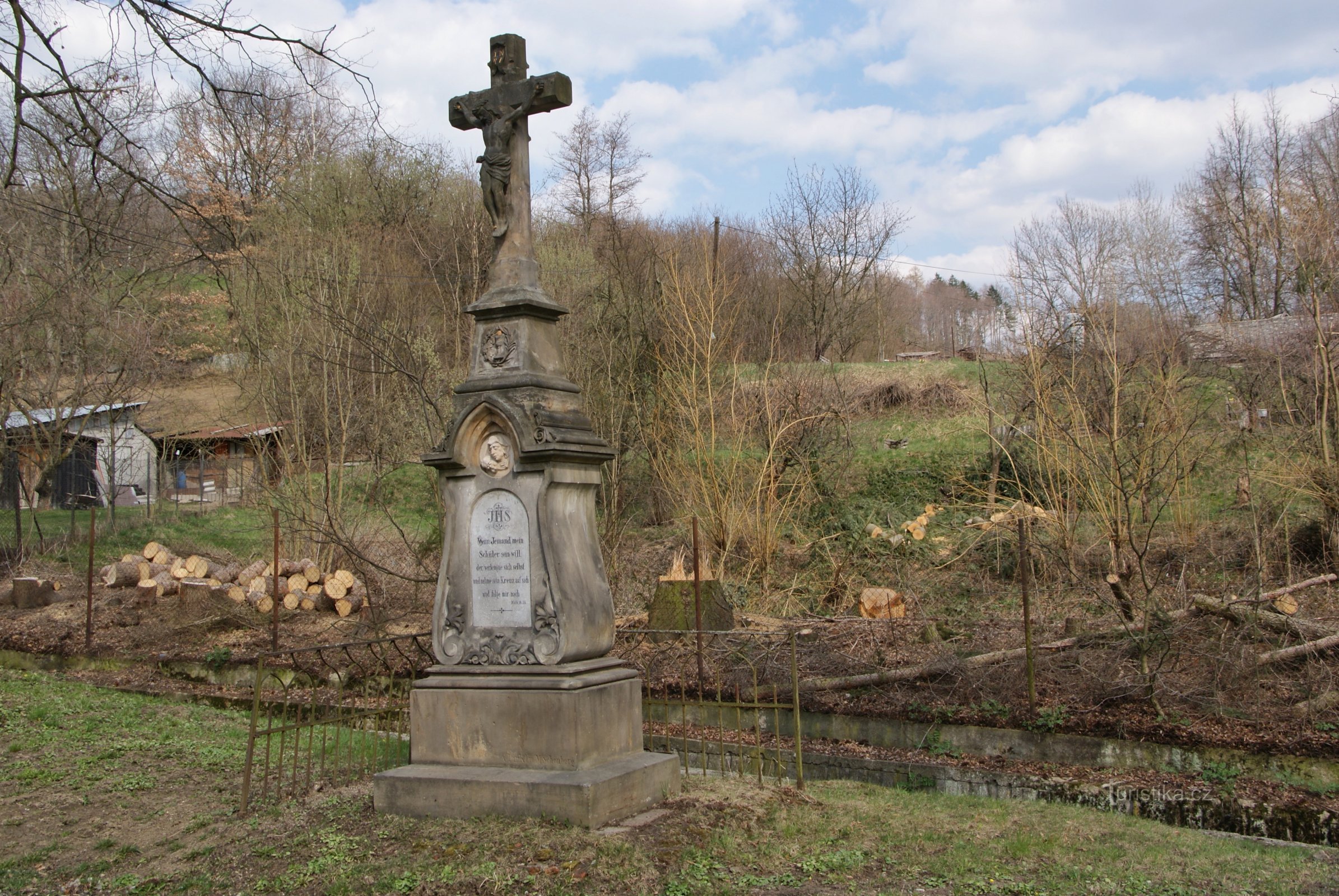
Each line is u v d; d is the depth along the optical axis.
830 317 39.09
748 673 13.07
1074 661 11.98
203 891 6.05
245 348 22.38
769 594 17.28
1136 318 21.38
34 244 19.00
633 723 7.66
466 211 28.27
